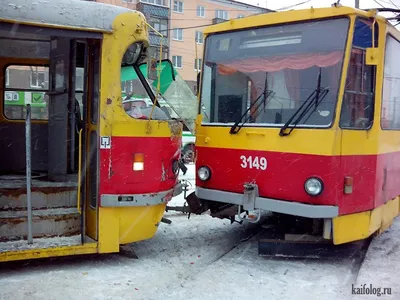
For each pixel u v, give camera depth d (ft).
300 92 18.40
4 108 22.38
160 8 117.19
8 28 15.25
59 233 17.53
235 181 19.84
